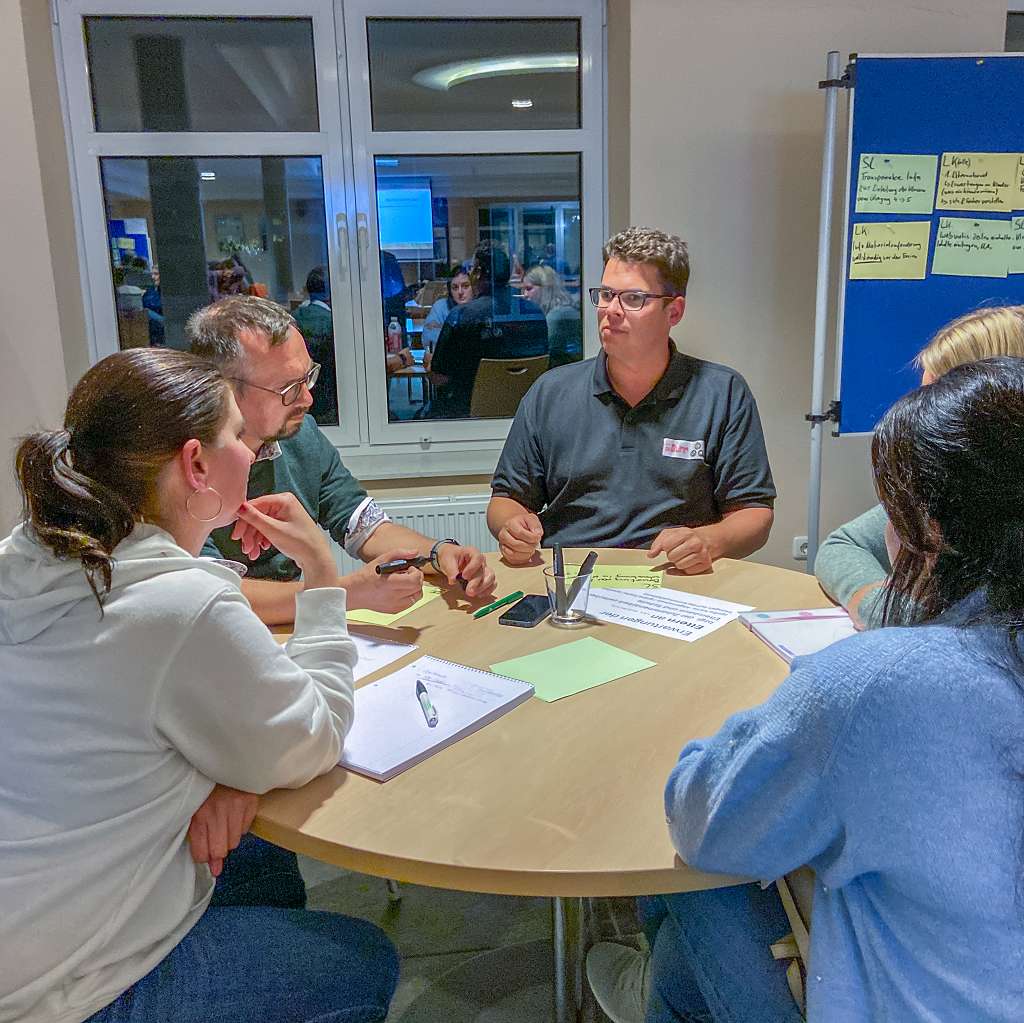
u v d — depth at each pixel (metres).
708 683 1.20
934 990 0.69
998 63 2.39
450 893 1.93
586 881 0.79
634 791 0.93
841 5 2.62
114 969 0.86
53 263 2.52
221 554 1.67
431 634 1.41
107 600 0.84
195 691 0.84
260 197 2.82
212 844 0.89
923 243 2.48
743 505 2.00
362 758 1.00
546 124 2.88
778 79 2.64
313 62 2.75
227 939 0.95
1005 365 0.69
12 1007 0.80
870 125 2.40
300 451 1.86
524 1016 1.56
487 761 1.00
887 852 0.67
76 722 0.82
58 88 2.65
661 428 2.04
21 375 2.49
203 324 1.52
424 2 2.73
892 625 0.76
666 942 1.11
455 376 3.00
